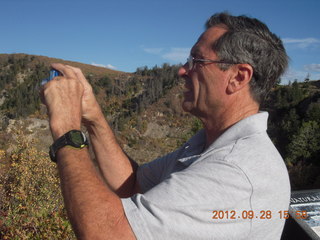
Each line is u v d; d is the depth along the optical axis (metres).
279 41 1.40
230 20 1.36
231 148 1.18
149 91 79.31
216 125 1.43
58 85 1.30
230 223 1.05
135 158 50.62
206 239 1.02
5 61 98.81
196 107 1.45
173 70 87.12
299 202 1.73
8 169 7.30
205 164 1.14
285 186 1.19
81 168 1.13
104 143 1.75
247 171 1.10
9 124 57.47
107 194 1.09
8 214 4.92
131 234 1.03
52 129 1.24
